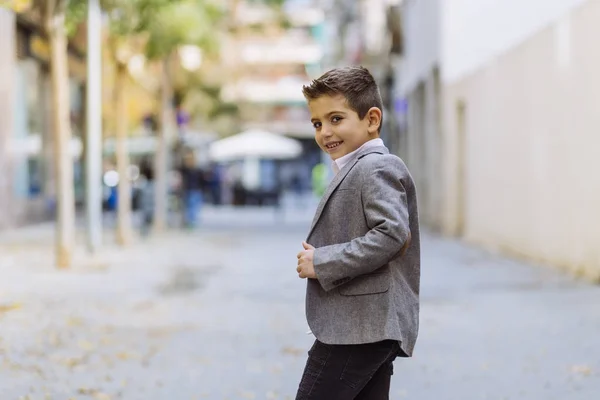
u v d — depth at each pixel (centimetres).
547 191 1519
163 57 2136
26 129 2600
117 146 2016
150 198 2244
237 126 5134
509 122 1781
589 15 1296
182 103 3294
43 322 953
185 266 1578
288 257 1784
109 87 2564
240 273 1480
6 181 2355
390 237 330
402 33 3356
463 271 1477
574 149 1372
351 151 354
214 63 3328
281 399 642
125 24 1814
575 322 961
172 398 645
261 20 2620
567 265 1417
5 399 626
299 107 7519
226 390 670
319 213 350
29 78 2633
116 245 2011
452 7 2384
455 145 2361
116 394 654
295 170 7212
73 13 1623
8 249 1817
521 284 1289
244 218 3541
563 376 713
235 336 901
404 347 343
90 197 1656
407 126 3312
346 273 333
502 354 802
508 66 1780
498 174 1881
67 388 668
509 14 1769
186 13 1819
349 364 341
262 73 7475
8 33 2309
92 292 1200
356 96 348
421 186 3012
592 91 1280
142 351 817
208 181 3028
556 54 1462
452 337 888
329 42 5659
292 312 1062
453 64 2355
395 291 345
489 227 1977
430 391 669
